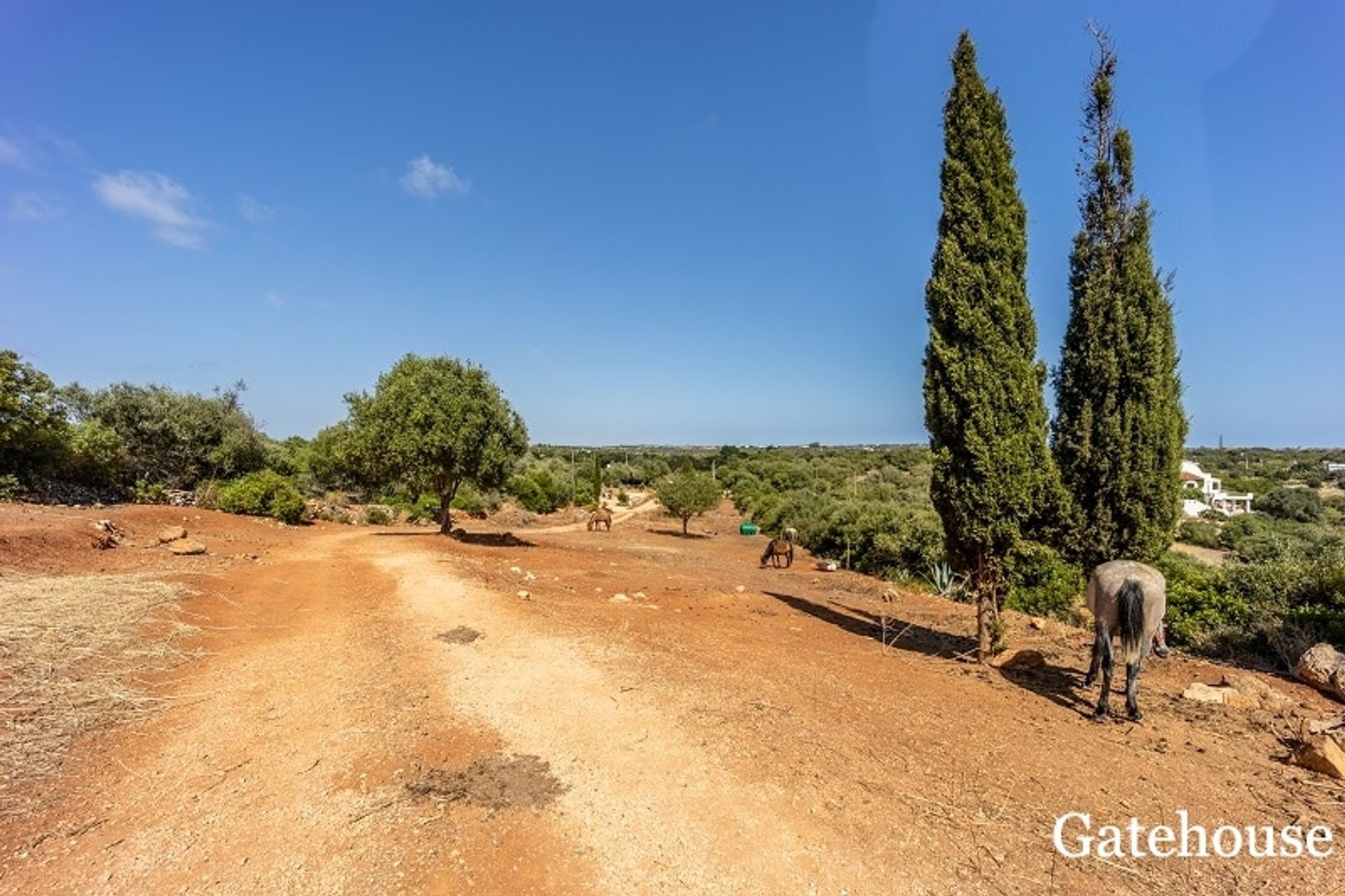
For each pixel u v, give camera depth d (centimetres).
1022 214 871
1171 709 690
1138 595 646
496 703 612
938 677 766
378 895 357
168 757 510
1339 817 458
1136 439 927
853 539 2286
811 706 621
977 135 858
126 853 391
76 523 1385
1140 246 945
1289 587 1066
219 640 821
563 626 891
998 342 833
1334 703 753
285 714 593
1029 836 420
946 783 486
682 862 385
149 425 2689
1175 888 373
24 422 1853
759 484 5891
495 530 3112
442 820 422
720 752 515
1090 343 959
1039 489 866
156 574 1108
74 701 598
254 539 1838
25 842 396
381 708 603
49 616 809
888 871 380
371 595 1098
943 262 855
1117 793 485
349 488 3841
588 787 462
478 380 2142
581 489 5809
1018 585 1369
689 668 723
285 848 397
